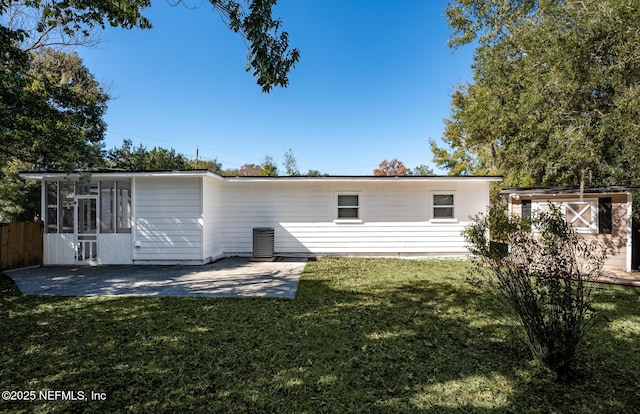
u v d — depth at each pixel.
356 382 2.69
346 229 10.63
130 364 3.00
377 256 10.59
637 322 4.11
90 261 8.94
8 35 5.06
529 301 2.94
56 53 11.41
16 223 8.30
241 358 3.13
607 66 8.27
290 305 4.97
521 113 11.09
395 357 3.15
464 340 3.56
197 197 9.02
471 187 10.62
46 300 5.29
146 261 8.96
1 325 4.07
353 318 4.34
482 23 15.35
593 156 9.27
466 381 2.69
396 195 10.66
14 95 5.65
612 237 7.80
